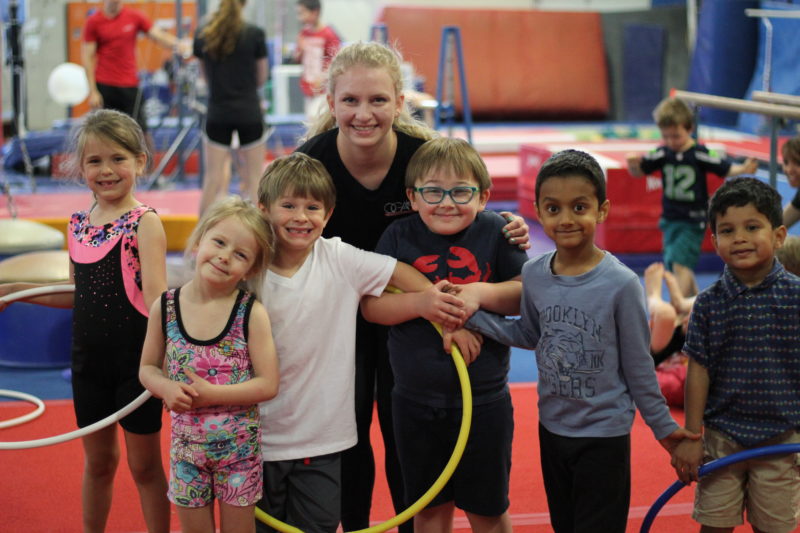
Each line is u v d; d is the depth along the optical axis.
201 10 9.80
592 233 2.47
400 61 2.79
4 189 6.82
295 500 2.56
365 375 2.84
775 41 10.32
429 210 2.57
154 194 9.02
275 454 2.54
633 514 3.31
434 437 2.63
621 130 10.47
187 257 2.58
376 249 2.73
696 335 2.63
